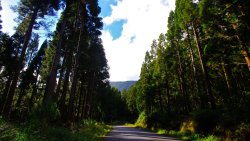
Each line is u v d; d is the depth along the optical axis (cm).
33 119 1167
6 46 3800
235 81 3052
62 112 2553
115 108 10381
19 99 4631
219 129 1566
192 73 3853
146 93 5203
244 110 1439
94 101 5525
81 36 2612
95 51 3625
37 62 4994
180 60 3703
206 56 2311
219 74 3431
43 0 2055
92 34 2667
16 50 3969
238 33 1512
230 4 1498
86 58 3338
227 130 1415
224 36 1642
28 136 857
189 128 2122
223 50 1964
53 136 1087
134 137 1941
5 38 3828
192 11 2467
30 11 2353
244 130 1230
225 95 3281
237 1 1433
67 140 1112
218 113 1830
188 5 2502
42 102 1362
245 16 1417
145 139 1775
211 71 3403
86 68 3716
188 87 4078
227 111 1677
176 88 4525
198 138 1703
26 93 5478
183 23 2814
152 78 5144
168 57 3978
